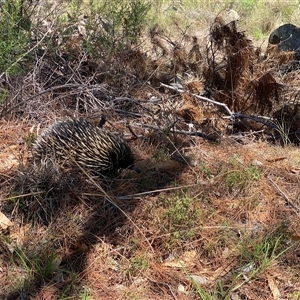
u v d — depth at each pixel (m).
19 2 5.66
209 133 5.72
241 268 3.75
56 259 3.73
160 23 9.53
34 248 3.81
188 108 5.61
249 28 10.35
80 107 5.93
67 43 6.33
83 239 3.96
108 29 6.45
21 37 5.50
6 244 3.81
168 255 3.92
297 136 5.85
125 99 5.80
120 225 4.12
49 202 4.18
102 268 3.74
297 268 3.83
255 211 4.39
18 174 4.37
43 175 4.28
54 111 5.65
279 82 6.16
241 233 4.13
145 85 6.31
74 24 6.26
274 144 5.77
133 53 6.33
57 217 4.11
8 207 4.16
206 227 4.09
